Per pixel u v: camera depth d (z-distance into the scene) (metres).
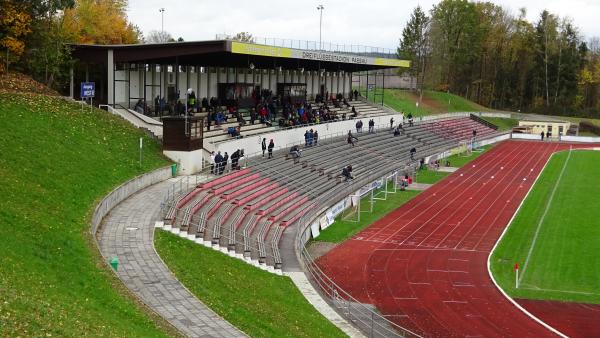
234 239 39.84
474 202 68.50
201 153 53.94
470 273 43.81
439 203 67.44
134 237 34.47
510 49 175.00
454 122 127.62
